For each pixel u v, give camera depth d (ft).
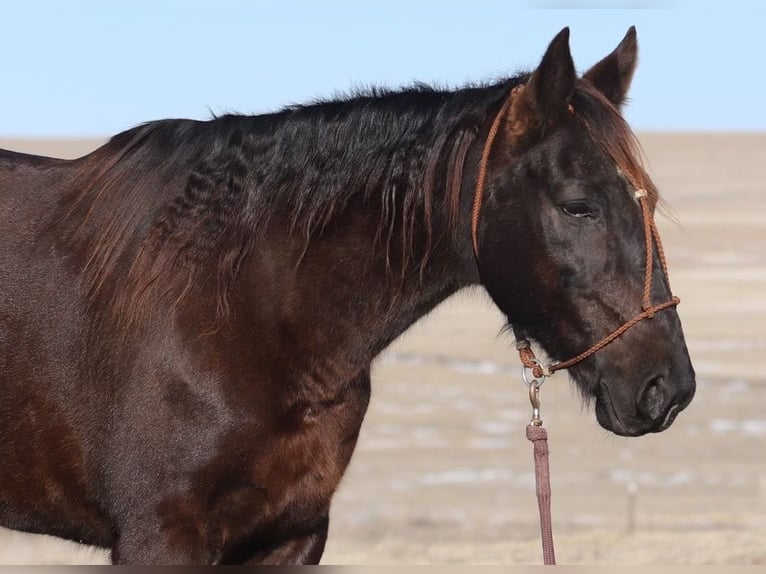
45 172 26.81
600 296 23.32
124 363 24.35
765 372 132.36
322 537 25.98
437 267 25.23
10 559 52.08
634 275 23.22
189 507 23.95
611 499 89.92
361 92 26.25
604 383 23.58
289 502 24.67
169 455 23.89
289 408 24.50
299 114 25.61
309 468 24.73
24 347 25.29
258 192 25.17
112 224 25.31
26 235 25.96
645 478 96.99
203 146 25.58
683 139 520.42
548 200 23.58
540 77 23.39
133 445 24.02
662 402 23.08
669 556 43.57
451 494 90.63
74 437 24.94
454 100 25.14
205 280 24.58
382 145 25.11
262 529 24.84
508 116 24.18
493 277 24.38
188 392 23.98
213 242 24.79
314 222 24.98
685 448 106.83
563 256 23.45
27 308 25.38
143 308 24.44
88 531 25.77
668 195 348.18
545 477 24.68
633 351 23.21
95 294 24.95
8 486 25.75
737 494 91.15
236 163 25.31
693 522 73.77
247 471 24.21
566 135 23.66
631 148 23.77
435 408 119.65
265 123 25.67
